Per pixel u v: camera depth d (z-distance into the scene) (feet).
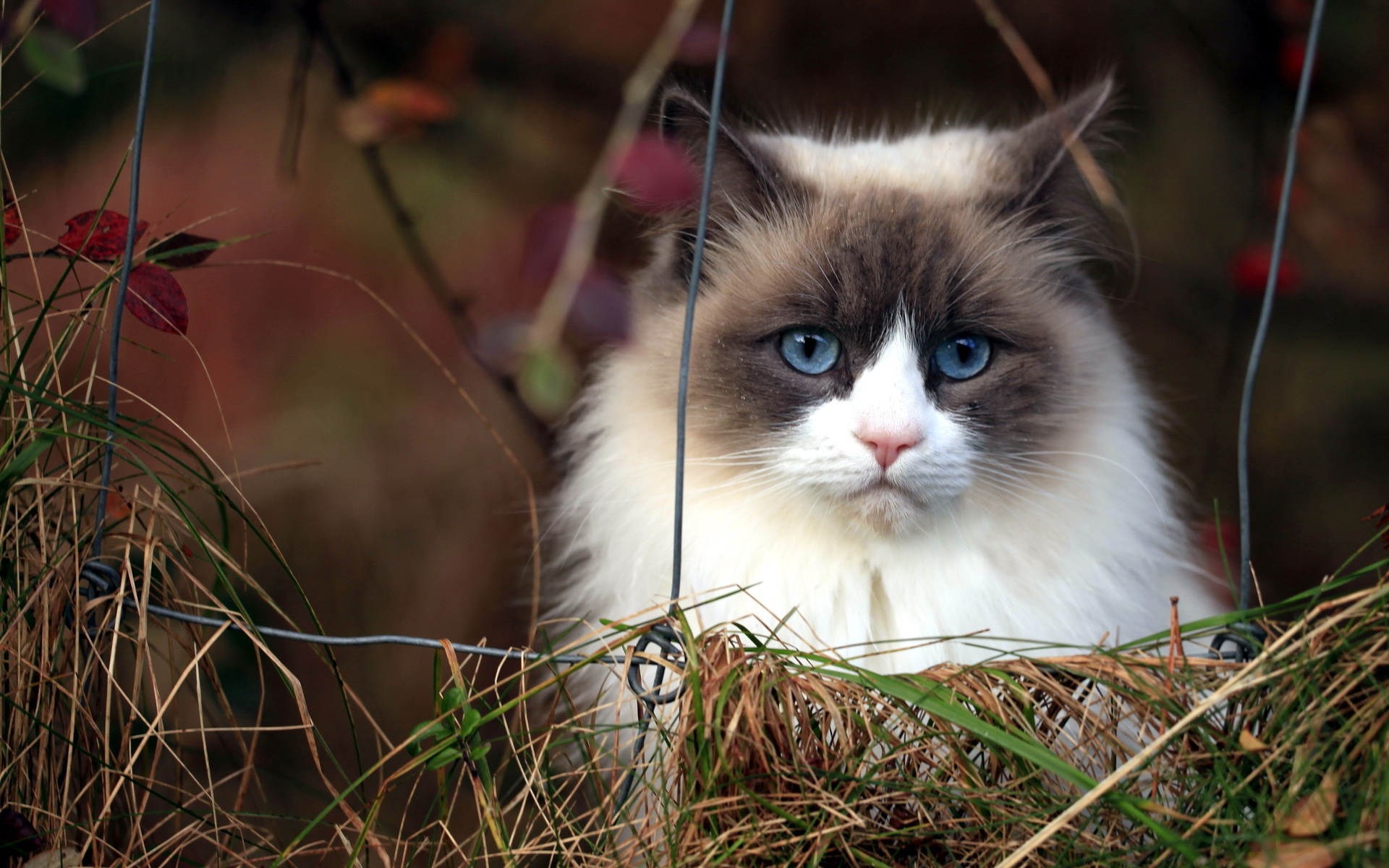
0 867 2.40
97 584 2.45
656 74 2.48
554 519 2.83
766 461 2.60
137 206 2.42
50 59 2.43
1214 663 2.37
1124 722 2.43
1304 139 3.14
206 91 3.16
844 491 2.57
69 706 2.48
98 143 3.08
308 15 2.89
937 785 2.34
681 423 2.40
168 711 2.67
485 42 3.13
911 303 2.60
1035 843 2.28
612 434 2.71
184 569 2.48
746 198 2.68
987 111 3.24
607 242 2.92
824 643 2.56
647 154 2.46
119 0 2.98
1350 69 3.18
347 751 3.13
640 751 2.47
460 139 3.24
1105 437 2.66
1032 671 2.38
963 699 2.37
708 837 2.33
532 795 2.43
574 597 2.77
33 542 2.48
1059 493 2.63
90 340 2.53
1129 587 2.63
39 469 2.48
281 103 3.26
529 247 2.48
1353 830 2.26
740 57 3.14
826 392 2.61
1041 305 2.67
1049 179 2.69
